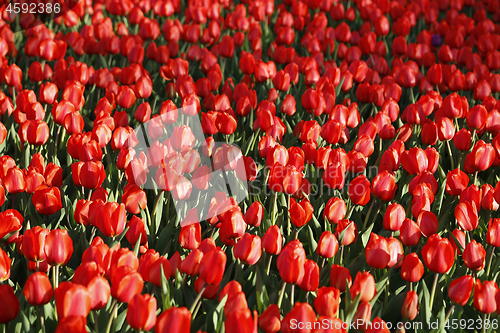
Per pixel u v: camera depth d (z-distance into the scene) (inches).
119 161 113.1
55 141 140.6
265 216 109.7
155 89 206.5
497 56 208.8
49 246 80.7
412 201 107.0
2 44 202.7
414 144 154.9
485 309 78.7
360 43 238.8
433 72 189.9
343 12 285.7
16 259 102.6
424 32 250.8
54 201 99.1
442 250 83.0
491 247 97.3
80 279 74.4
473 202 98.2
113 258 78.0
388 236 109.4
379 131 141.8
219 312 79.3
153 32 239.3
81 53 227.1
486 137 157.1
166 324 63.6
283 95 193.9
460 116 156.9
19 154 144.3
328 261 98.0
